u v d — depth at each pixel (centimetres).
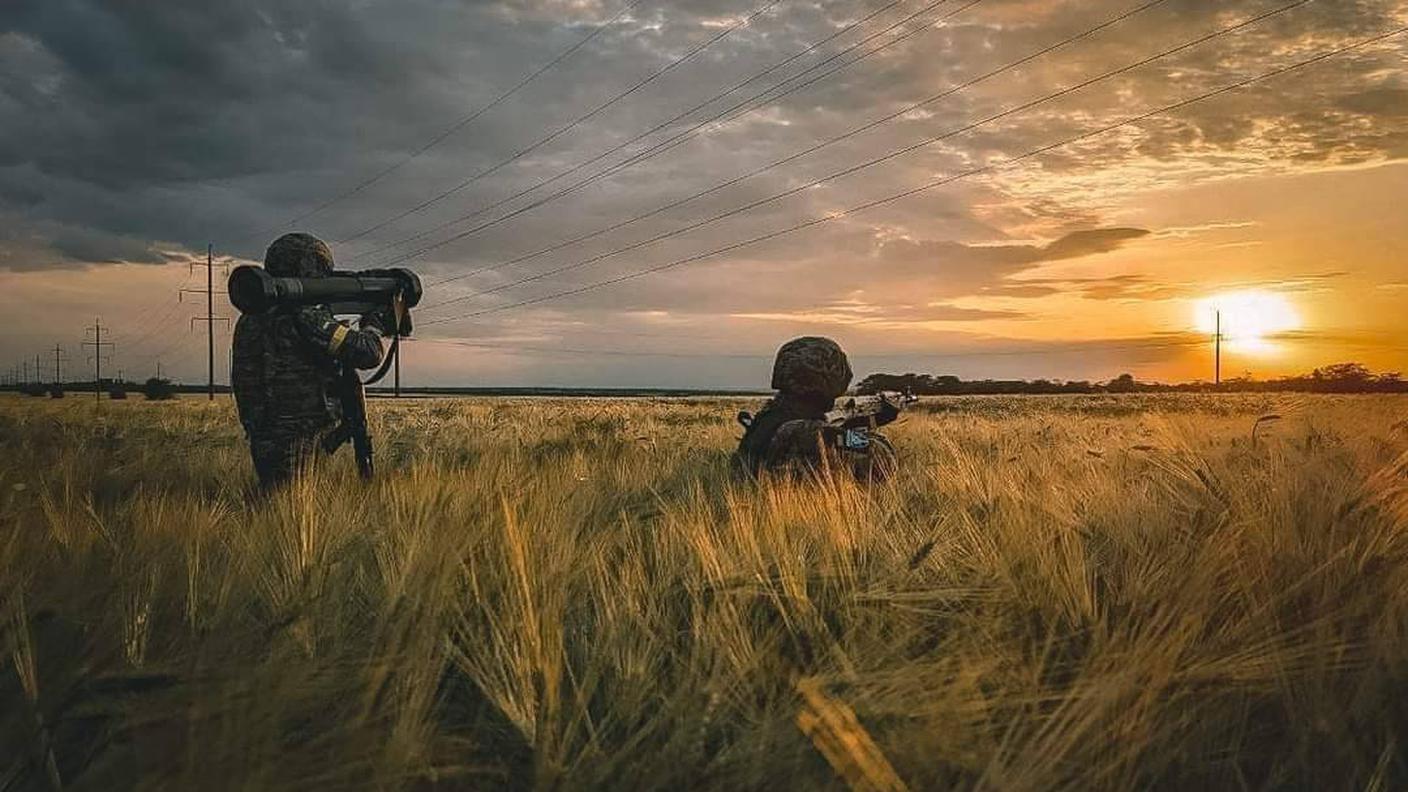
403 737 228
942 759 223
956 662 281
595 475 745
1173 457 606
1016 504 454
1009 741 239
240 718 223
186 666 265
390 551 410
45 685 253
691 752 230
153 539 438
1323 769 230
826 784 220
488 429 1600
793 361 752
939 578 371
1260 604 320
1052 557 351
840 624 323
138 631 296
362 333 776
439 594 325
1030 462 783
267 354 757
